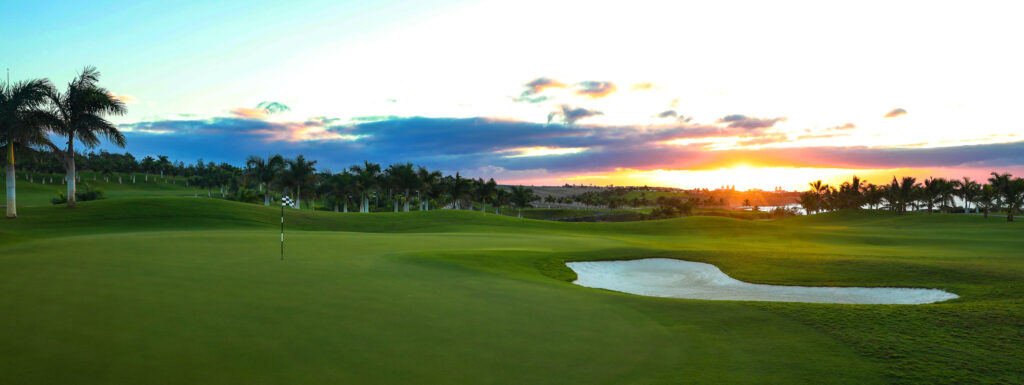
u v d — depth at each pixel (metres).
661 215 190.38
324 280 15.52
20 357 8.25
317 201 147.25
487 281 16.69
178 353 8.69
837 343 10.09
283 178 83.94
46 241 23.91
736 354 9.52
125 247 21.50
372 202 122.12
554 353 9.43
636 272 24.42
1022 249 34.62
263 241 26.14
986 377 8.31
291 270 17.06
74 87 44.34
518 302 13.45
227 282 14.54
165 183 193.50
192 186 193.50
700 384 8.07
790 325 11.41
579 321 11.67
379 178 95.00
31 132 40.78
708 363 9.04
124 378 7.60
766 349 9.80
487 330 10.74
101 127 45.19
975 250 34.41
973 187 109.38
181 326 10.16
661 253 27.89
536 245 30.56
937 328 11.05
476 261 21.70
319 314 11.49
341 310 11.92
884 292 19.44
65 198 86.62
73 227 41.12
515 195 155.88
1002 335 10.52
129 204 49.25
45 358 8.24
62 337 9.25
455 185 107.56
